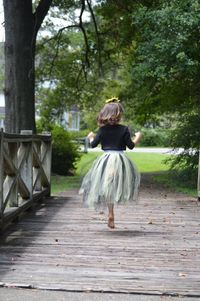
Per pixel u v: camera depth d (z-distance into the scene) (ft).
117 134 17.04
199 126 36.35
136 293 10.75
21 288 10.95
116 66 55.36
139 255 14.10
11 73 37.73
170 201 25.99
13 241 15.69
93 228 18.02
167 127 46.42
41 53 53.57
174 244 15.60
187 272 12.42
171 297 10.59
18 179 18.93
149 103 44.34
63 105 56.18
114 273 12.21
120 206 23.58
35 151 22.79
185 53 29.68
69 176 47.88
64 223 18.98
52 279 11.60
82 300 10.27
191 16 28.71
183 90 38.73
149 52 30.27
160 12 29.30
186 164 37.73
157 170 56.24
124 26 42.55
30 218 20.10
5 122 38.17
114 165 16.87
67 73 54.29
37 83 54.75
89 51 51.44
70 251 14.42
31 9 38.50
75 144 51.55
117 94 51.70
